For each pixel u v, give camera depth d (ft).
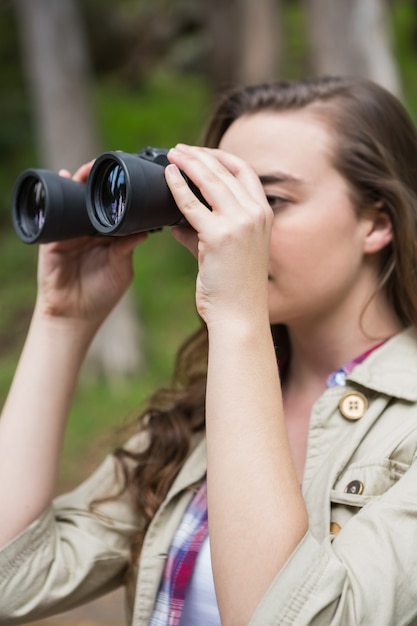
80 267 5.40
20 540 4.89
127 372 21.57
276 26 24.18
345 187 4.74
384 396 4.53
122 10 39.40
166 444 5.26
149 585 4.78
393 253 4.89
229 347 3.89
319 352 4.96
